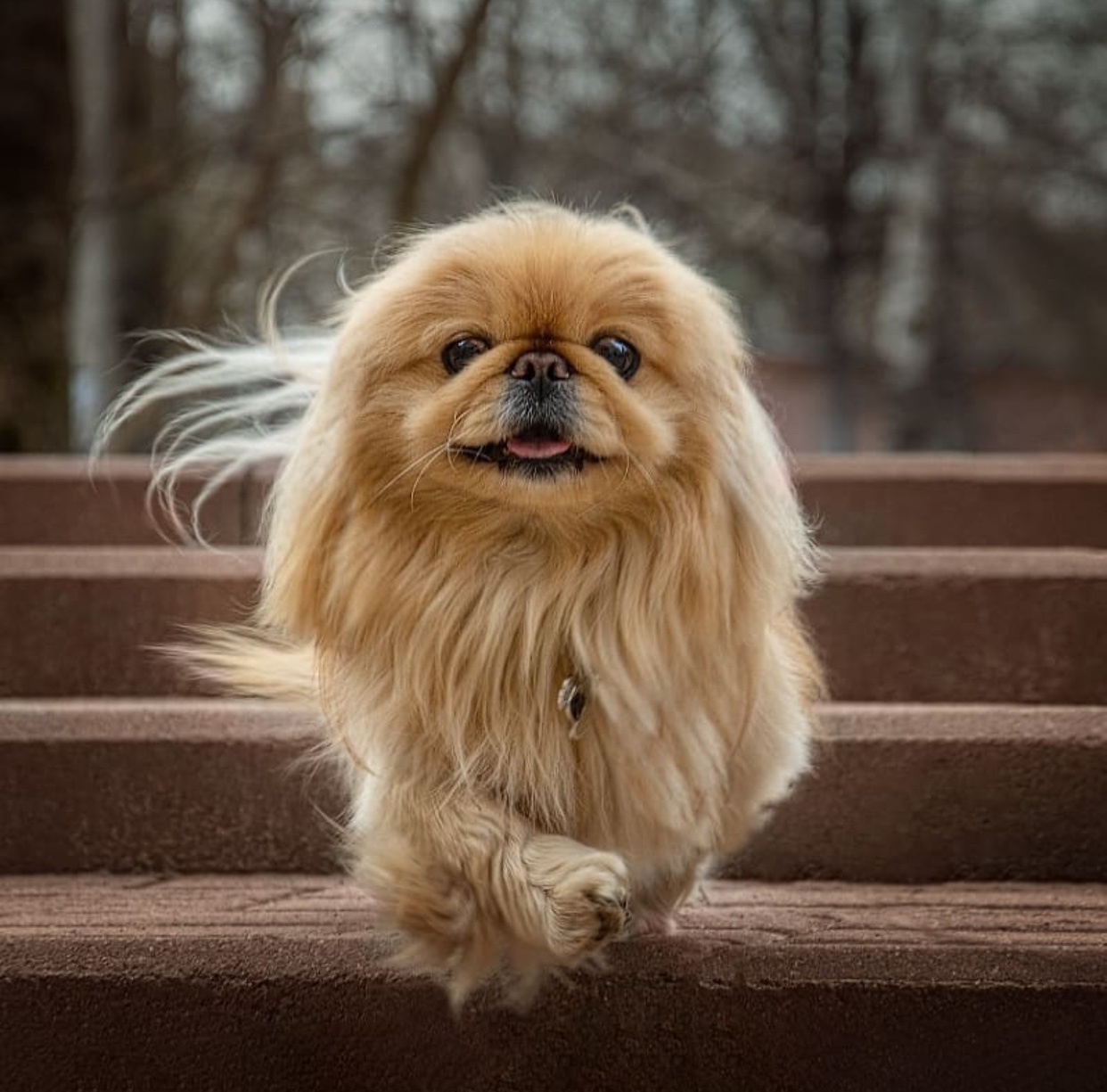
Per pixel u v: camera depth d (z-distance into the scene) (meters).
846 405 15.92
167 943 2.36
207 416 3.39
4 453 8.09
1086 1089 2.31
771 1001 2.32
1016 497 4.66
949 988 2.31
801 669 2.87
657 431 2.30
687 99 15.55
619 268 2.38
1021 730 3.14
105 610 3.76
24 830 3.09
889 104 15.99
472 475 2.30
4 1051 2.30
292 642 2.97
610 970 2.33
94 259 10.93
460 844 2.31
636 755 2.39
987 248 17.83
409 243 2.77
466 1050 2.31
